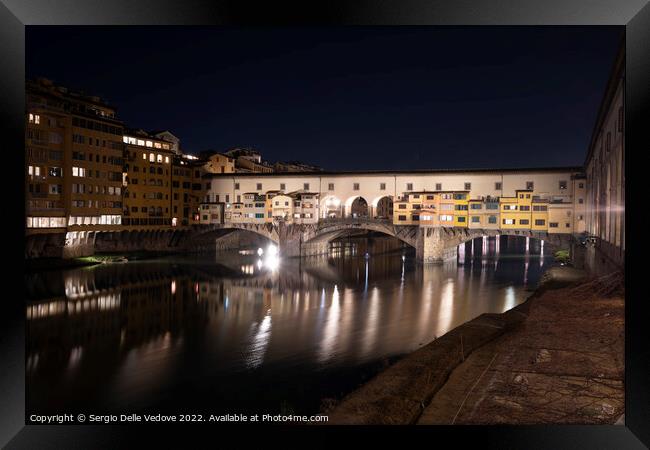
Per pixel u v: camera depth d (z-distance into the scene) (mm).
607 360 17031
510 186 73188
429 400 15016
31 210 60531
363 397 15125
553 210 69375
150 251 86125
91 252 72875
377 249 111500
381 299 51438
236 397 24250
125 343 34844
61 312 44344
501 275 67750
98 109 76875
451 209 75812
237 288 58562
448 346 21406
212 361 30438
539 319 24891
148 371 28641
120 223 76562
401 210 79000
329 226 85125
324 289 58188
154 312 45125
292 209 87500
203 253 95188
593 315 24344
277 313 44906
